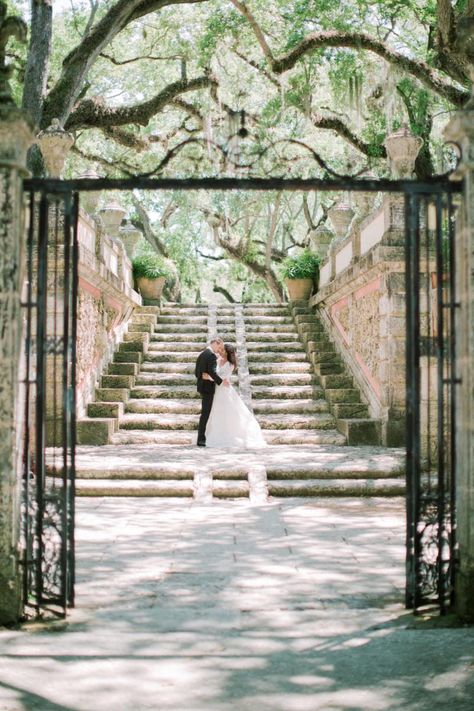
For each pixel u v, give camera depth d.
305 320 17.30
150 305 18.38
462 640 4.27
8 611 4.60
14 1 15.30
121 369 14.66
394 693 3.59
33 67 11.40
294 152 14.23
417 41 14.59
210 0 14.55
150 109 13.91
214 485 9.30
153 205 30.55
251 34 13.80
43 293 4.82
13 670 3.87
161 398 14.16
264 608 4.97
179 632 4.46
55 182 4.80
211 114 14.10
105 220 17.19
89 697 3.55
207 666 3.93
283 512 8.36
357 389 13.77
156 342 16.50
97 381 13.88
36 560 4.88
